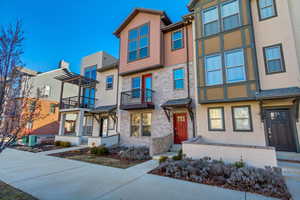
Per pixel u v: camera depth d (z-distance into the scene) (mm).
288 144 6957
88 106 14672
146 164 7152
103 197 3971
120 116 12664
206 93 8625
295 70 7082
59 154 9594
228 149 6324
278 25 7695
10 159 8305
